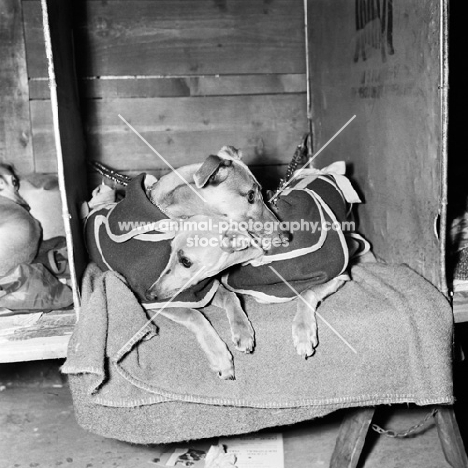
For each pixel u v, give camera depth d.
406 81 3.17
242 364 2.73
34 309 3.21
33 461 3.42
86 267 3.34
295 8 4.57
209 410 2.75
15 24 4.25
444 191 2.92
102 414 2.71
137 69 4.45
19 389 4.23
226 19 4.50
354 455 3.13
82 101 4.40
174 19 4.45
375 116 3.57
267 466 3.34
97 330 2.61
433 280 3.06
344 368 2.79
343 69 3.98
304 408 2.81
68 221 2.92
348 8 3.84
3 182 3.74
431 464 3.35
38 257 3.64
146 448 3.54
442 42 2.81
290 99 4.66
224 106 4.58
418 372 2.78
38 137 4.39
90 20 4.34
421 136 3.07
